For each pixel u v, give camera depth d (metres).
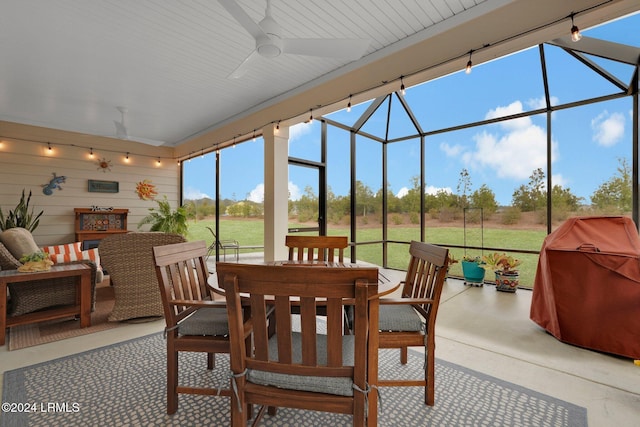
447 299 3.75
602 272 2.35
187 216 6.64
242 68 2.33
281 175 4.41
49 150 5.37
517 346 2.49
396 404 1.77
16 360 2.25
